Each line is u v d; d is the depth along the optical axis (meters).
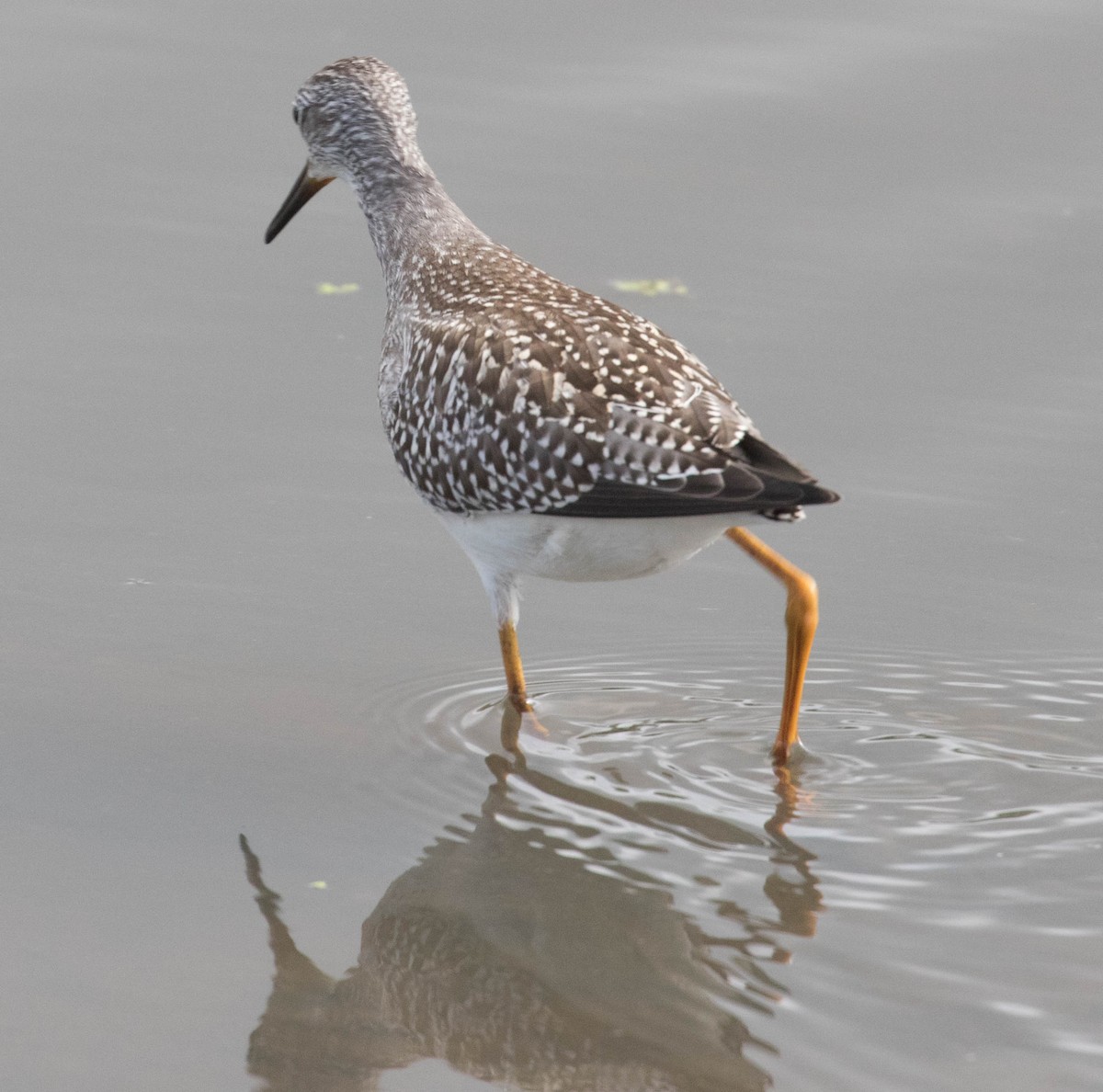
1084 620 12.05
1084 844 9.27
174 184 17.48
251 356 15.23
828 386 14.91
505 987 8.05
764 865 9.09
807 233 16.89
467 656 11.56
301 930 8.43
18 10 20.02
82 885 8.74
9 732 10.30
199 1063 7.38
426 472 10.52
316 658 11.40
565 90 18.75
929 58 19.19
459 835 9.39
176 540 12.77
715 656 11.70
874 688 11.22
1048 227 16.88
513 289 10.82
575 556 10.02
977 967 8.12
